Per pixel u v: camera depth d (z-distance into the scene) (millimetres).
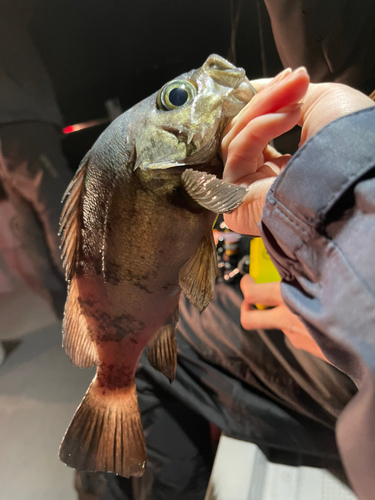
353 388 288
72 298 219
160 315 211
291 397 324
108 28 468
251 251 343
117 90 531
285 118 142
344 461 127
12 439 469
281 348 319
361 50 317
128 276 195
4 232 583
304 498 302
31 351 596
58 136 521
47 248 587
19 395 527
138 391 387
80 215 198
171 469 351
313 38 318
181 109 168
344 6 294
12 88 455
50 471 430
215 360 361
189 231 186
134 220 182
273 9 316
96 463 236
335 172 124
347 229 119
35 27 456
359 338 110
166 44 483
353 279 112
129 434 237
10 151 486
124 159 177
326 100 161
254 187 163
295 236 132
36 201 535
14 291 672
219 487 308
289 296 136
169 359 224
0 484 426
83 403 238
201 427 374
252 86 173
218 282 363
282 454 340
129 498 352
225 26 449
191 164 173
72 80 511
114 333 215
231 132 163
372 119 126
